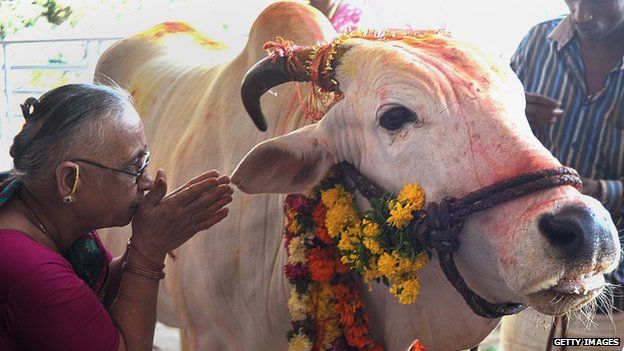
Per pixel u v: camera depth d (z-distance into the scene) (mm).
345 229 2529
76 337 1916
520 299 2135
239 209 2982
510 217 2035
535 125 3180
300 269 2637
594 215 1900
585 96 3336
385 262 2312
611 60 3281
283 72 2650
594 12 3178
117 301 2107
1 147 10023
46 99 2033
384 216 2326
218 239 3037
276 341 3004
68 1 10406
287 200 2693
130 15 10281
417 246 2305
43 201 2027
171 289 3309
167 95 3898
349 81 2459
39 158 1984
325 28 3137
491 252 2104
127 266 2119
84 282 2018
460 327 2510
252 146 3045
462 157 2143
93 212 2049
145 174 2160
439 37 2441
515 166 2057
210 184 2096
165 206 2096
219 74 3477
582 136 3334
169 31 4543
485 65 2285
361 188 2459
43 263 1912
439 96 2209
